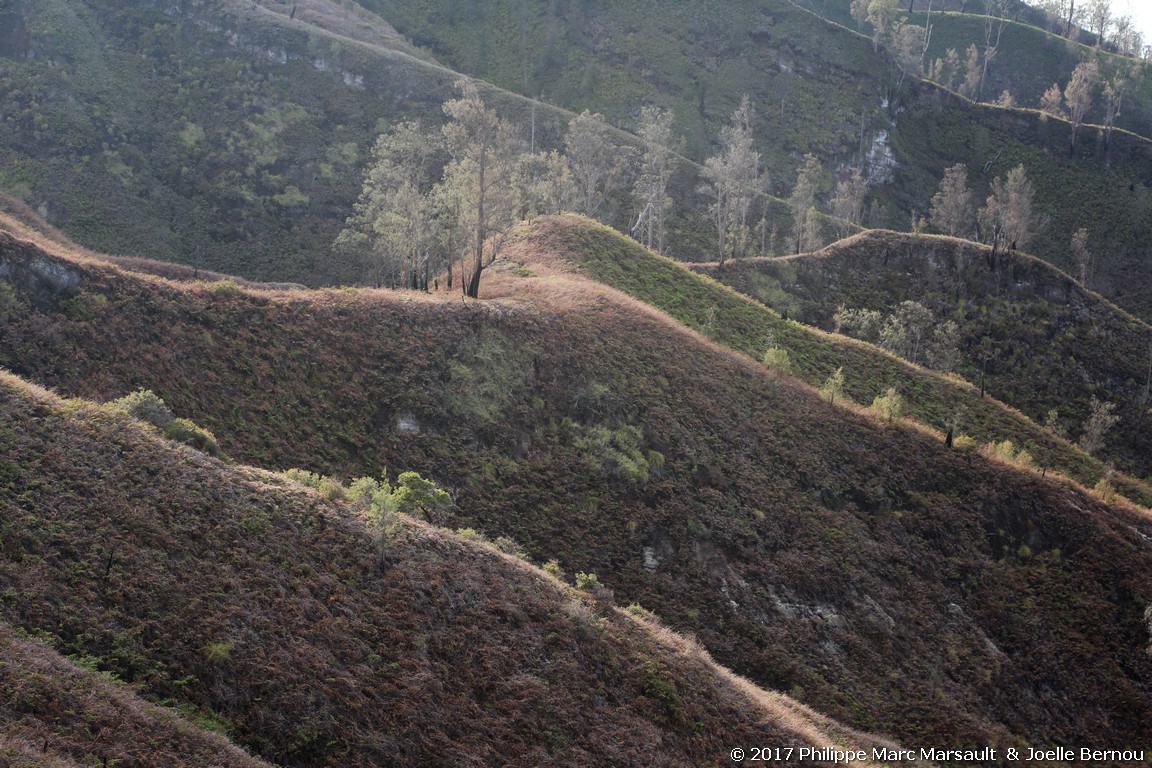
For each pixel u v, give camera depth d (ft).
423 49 629.10
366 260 352.49
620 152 458.91
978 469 211.61
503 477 171.53
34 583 86.69
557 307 217.97
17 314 154.40
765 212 438.40
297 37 488.44
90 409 114.73
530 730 97.86
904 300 350.84
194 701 83.87
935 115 620.49
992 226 435.94
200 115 440.04
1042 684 172.45
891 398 225.15
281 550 104.88
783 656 157.38
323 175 426.10
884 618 172.96
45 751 68.69
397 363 181.98
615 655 113.19
